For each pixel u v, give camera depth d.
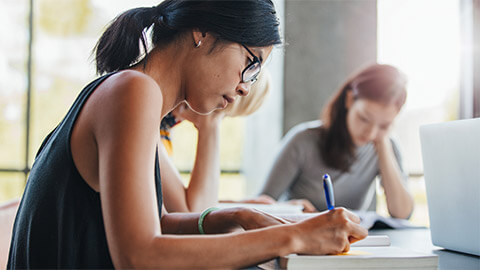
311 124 2.48
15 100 3.84
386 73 2.21
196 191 1.46
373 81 2.20
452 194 1.03
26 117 3.77
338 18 3.71
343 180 2.35
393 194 2.30
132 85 0.73
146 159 0.70
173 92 0.97
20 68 3.80
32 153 3.76
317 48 3.69
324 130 2.34
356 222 0.84
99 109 0.75
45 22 4.05
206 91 0.95
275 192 2.30
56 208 0.79
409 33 3.67
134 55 0.95
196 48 0.94
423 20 3.61
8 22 3.77
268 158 3.78
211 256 0.68
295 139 2.36
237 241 0.70
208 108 0.98
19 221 0.85
